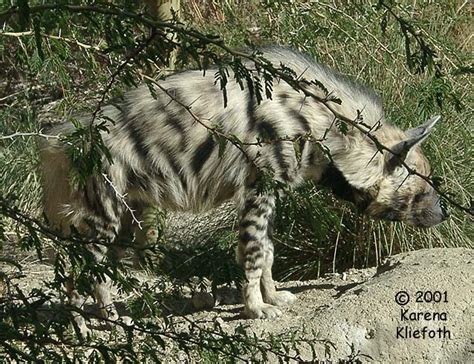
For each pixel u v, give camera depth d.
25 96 15.19
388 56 13.77
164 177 10.12
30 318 5.38
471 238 13.61
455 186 13.42
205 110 10.02
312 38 13.46
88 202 9.91
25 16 4.99
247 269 10.03
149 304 5.93
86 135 5.76
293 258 13.95
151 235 11.07
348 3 13.64
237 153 10.02
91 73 10.90
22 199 14.30
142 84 10.23
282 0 13.19
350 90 10.55
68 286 9.49
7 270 11.66
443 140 13.65
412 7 14.16
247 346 6.49
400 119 13.34
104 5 5.36
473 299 9.73
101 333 9.50
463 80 14.03
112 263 5.59
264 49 10.62
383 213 10.86
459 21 15.30
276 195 6.67
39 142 10.30
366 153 10.35
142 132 10.01
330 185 10.62
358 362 8.37
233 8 14.84
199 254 6.17
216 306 10.61
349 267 13.74
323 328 9.58
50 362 6.72
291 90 10.14
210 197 10.30
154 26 5.37
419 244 13.55
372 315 9.62
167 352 8.70
